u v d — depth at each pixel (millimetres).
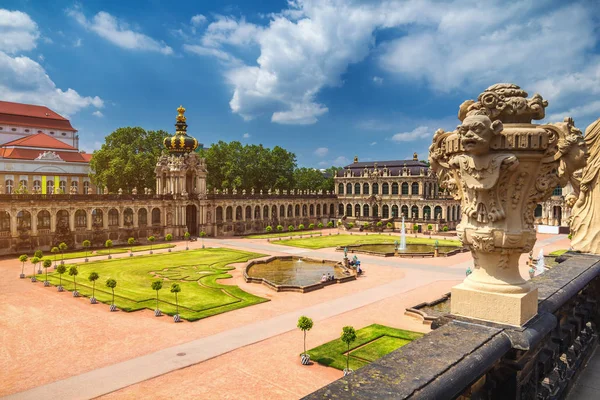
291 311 41000
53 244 82562
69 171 127250
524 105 7742
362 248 88312
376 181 139625
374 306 42781
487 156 7582
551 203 121875
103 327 35906
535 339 7191
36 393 24281
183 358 29234
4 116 133250
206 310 40906
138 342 32344
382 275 59156
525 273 58219
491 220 7820
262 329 35406
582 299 11984
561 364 9695
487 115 7965
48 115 145250
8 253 77062
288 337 33469
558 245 88625
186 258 73062
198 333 34438
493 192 7777
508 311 7648
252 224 121688
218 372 26984
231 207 117062
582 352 11094
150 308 41469
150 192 112000
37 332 34562
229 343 32094
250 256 75625
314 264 69375
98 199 89625
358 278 57062
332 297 46594
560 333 10008
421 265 67375
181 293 47875
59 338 33219
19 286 51156
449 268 64688
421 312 38531
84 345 31719
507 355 7254
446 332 7254
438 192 136750
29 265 65750
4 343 32125
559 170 8000
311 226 132250
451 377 5598
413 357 6180
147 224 99250
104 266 64688
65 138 146000
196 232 110750
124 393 24234
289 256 74625
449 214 124188
